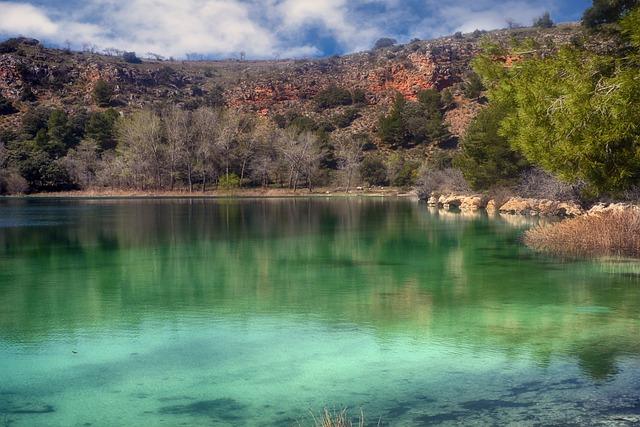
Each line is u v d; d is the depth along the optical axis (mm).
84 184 80188
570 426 6242
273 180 90250
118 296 13320
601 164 13242
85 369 8398
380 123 99250
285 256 19641
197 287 14297
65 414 6859
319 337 9875
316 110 117250
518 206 37812
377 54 149625
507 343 9375
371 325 10578
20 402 7230
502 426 6285
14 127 98188
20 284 14797
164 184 83625
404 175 84000
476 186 44438
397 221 33469
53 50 137875
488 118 40844
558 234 20766
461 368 8211
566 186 34406
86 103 115750
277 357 8836
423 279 15125
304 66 146125
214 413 6832
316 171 87188
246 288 14141
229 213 41531
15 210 44875
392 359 8664
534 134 14234
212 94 128625
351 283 14672
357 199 66500
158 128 83688
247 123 99250
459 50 120875
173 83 143625
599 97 12008
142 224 32406
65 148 89375
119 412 6898
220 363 8594
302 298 12938
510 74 16031
